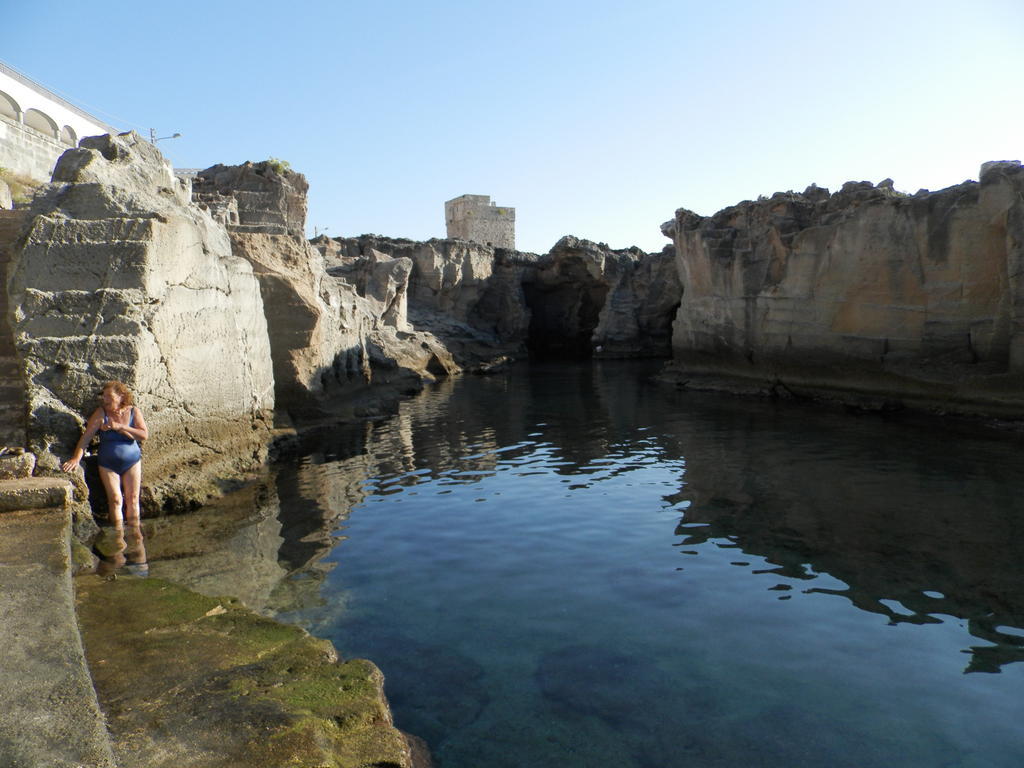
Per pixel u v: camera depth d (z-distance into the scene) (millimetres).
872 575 7273
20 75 31641
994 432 15820
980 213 18000
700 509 10008
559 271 52719
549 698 4941
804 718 4684
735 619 6273
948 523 8984
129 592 6000
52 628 4238
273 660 4762
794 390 24109
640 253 54312
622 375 35719
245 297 12867
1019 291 16781
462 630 6062
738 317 27219
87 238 9352
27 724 3271
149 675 4434
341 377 21375
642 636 5945
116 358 8664
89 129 36812
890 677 5219
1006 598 6605
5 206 13664
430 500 10672
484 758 4234
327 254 41688
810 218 24922
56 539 5809
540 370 40562
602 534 8914
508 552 8211
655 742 4406
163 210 10172
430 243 46531
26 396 8203
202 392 10797
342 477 12258
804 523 9188
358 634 5949
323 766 3490
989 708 4785
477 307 51656
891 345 20688
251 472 12148
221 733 3732
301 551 8117
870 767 4152
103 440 8117
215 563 7457
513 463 13695
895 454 13555
